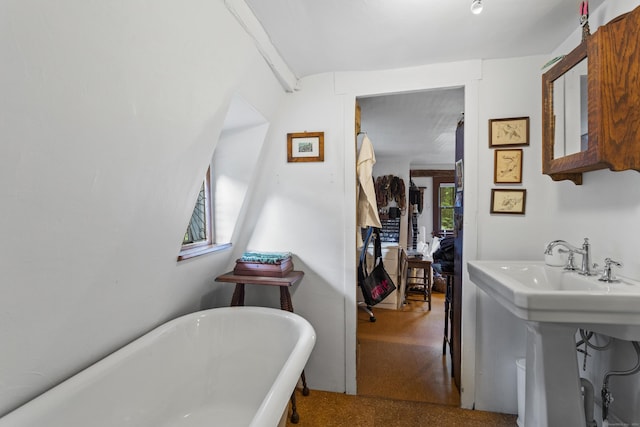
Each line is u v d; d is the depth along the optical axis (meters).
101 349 1.18
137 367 1.22
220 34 1.12
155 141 1.00
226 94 1.32
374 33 1.43
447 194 5.07
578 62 1.17
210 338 1.61
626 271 1.13
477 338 1.75
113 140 0.84
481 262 1.53
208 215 1.90
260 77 1.54
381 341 2.64
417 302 3.77
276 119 1.94
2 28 0.52
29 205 0.70
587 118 1.09
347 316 1.90
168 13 0.86
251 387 1.55
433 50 1.60
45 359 0.96
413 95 2.18
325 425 1.60
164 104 0.98
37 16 0.56
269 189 2.00
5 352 0.83
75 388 0.97
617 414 1.17
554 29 1.41
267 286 2.04
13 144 0.60
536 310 0.98
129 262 1.15
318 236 1.93
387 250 3.49
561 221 1.53
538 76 1.64
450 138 3.35
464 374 1.75
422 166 5.13
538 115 1.64
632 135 0.97
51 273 0.84
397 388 1.94
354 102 1.86
